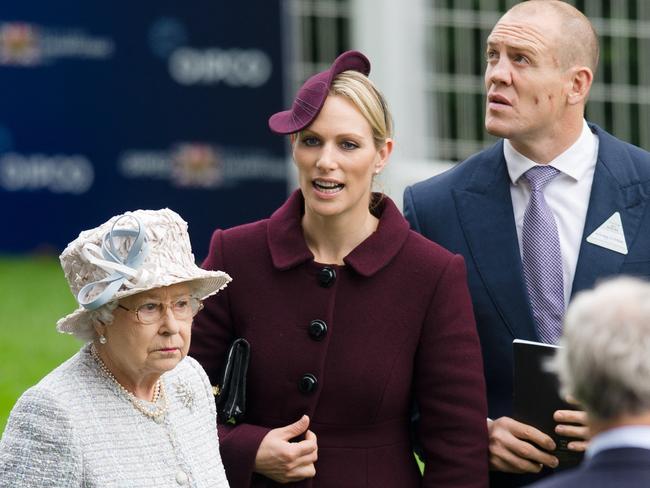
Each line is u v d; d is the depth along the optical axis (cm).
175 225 1347
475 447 1541
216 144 4547
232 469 1520
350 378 1527
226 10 4516
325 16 4338
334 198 1506
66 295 3950
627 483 988
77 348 3284
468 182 1691
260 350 1545
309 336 1536
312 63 4391
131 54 4512
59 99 4500
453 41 3938
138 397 1364
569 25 1620
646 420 1001
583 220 1650
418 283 1550
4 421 2628
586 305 1019
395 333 1541
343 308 1543
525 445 1562
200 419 1413
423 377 1555
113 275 1309
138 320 1328
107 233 1320
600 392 1002
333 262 1563
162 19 4509
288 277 1555
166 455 1356
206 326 1570
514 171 1666
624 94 3791
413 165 3922
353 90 1505
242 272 1566
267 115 4541
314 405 1529
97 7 4494
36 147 4503
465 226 1669
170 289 1337
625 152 1675
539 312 1636
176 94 4525
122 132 4525
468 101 3934
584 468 1014
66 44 4488
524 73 1612
